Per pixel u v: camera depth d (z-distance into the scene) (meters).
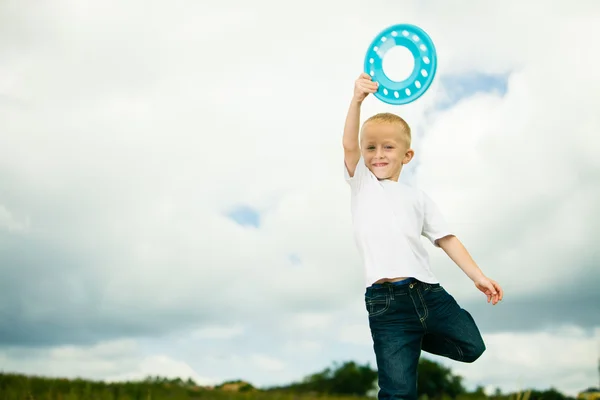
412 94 3.34
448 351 3.24
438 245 3.40
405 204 3.28
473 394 7.50
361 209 3.31
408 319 3.09
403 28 3.37
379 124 3.37
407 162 3.48
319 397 13.28
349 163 3.42
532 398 5.67
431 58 3.32
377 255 3.18
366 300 3.19
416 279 3.10
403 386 2.99
